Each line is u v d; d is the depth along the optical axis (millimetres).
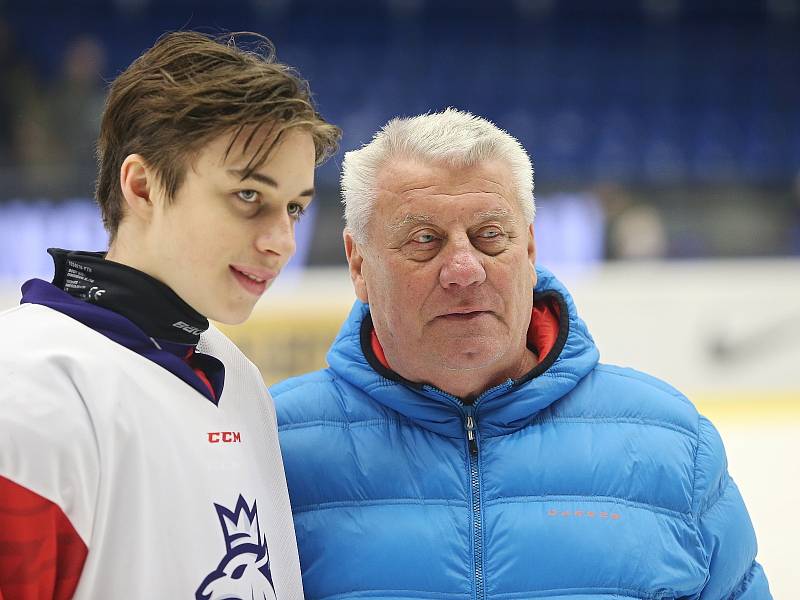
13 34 10414
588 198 6719
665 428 1750
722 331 6230
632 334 6191
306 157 1379
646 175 6805
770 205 6734
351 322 1837
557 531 1633
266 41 1542
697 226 6715
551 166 10281
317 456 1725
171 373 1400
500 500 1665
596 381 1801
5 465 1196
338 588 1639
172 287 1395
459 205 1615
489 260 1634
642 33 11664
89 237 6234
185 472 1359
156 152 1342
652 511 1680
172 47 1390
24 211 6215
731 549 1731
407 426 1740
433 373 1694
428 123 1691
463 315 1637
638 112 10820
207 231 1345
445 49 11422
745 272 6473
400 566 1627
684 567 1658
